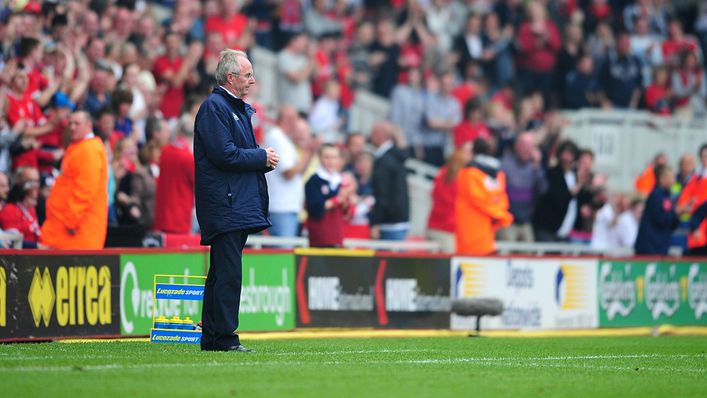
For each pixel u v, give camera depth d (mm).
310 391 23531
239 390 23406
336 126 65000
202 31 62656
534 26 74375
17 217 41250
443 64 72250
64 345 33344
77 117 38000
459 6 77938
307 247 46750
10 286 34656
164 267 39281
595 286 52406
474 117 65750
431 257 47438
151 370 26297
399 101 67000
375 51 71812
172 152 42844
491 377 27141
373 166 53781
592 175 61500
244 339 39906
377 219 53312
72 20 49938
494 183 49250
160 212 43062
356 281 45062
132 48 52406
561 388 25438
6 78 44219
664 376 28891
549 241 57219
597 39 76375
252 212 29781
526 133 55750
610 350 38531
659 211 55250
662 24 81438
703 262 56844
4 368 26500
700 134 75938
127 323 38000
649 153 74312
